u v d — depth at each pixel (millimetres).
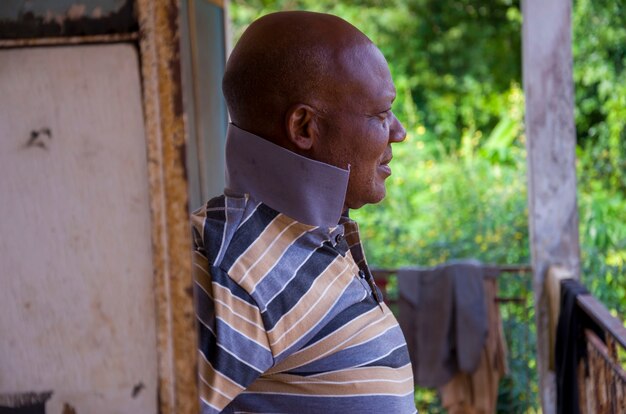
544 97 4188
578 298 3367
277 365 1498
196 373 1068
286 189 1562
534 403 5023
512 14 12641
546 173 4207
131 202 1061
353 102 1603
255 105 1599
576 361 3457
